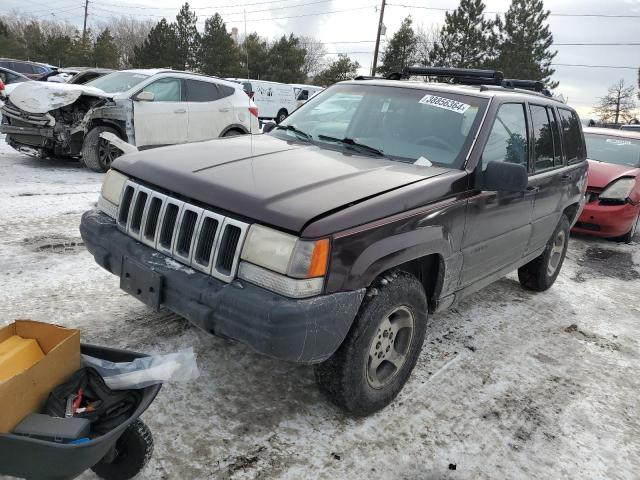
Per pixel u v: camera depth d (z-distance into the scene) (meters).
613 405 3.39
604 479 2.69
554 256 5.29
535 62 40.09
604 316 4.92
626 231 7.73
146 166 2.96
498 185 3.18
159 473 2.34
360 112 3.83
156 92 8.86
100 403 2.03
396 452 2.69
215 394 2.95
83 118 8.31
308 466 2.51
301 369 3.29
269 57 43.22
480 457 2.74
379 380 2.90
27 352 2.04
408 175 3.02
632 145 8.66
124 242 2.84
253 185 2.60
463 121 3.52
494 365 3.71
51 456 1.72
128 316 3.71
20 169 8.25
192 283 2.47
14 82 16.33
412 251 2.77
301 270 2.29
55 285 4.06
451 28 39.31
